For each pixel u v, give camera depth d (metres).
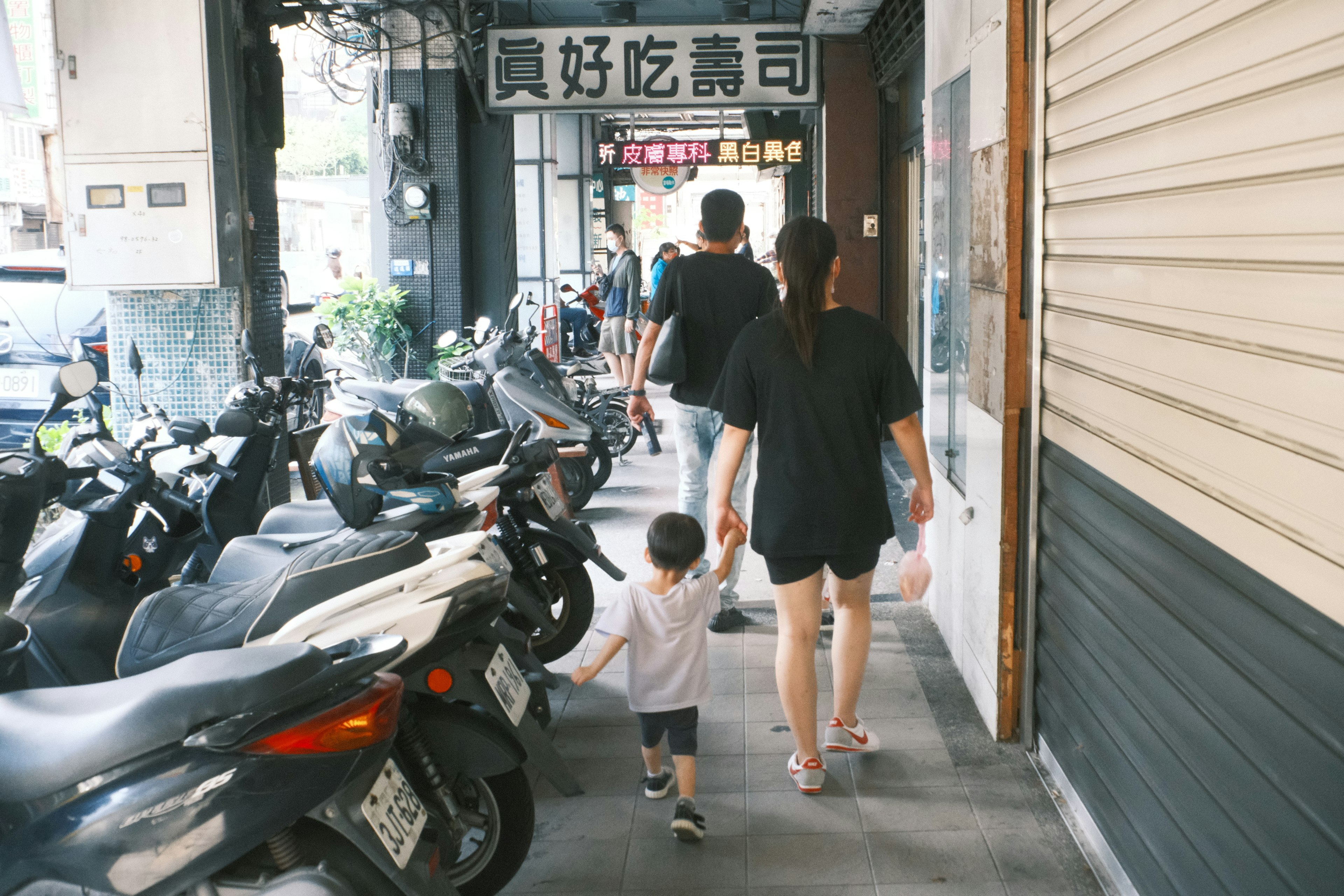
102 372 8.12
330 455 3.07
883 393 3.08
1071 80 2.84
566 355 15.96
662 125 23.00
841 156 9.51
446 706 2.56
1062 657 3.10
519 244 13.06
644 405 4.73
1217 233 1.95
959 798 3.15
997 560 3.44
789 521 3.05
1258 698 1.81
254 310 6.33
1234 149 1.87
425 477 3.22
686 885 2.78
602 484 7.40
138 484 3.51
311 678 1.96
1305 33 1.62
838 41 9.39
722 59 9.45
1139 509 2.37
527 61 9.51
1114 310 2.54
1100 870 2.77
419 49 10.31
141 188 5.61
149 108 5.56
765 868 2.84
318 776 1.92
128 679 2.08
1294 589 1.67
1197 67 2.03
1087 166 2.72
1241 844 1.90
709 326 4.41
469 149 10.75
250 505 4.32
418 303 10.67
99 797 1.90
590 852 2.95
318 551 2.64
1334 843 1.56
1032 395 3.25
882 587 5.18
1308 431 1.62
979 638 3.73
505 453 4.23
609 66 9.48
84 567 3.53
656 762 3.17
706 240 4.50
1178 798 2.21
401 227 10.61
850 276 9.59
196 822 1.88
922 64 8.04
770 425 3.07
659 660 2.98
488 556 3.23
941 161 4.44
